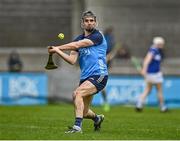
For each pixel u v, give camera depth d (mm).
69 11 70938
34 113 40188
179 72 58625
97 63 25547
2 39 70312
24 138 23484
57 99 55312
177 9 70188
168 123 33438
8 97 54125
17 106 50094
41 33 70438
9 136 24125
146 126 30812
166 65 63500
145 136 25297
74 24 69500
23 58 67312
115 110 46812
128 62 62156
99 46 25656
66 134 24750
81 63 25781
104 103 47156
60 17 70750
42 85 54938
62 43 70125
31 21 70875
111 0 69375
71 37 70062
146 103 54375
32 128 28062
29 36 70438
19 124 30641
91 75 25484
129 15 69625
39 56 67438
